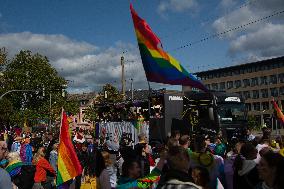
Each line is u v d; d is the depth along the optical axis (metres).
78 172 7.29
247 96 102.69
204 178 5.23
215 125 21.17
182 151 4.13
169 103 21.12
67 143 7.31
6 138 18.53
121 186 5.36
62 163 7.30
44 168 9.34
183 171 4.05
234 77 105.94
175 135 7.82
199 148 7.16
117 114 24.95
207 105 21.64
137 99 23.48
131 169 5.41
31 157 13.80
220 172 7.36
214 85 110.38
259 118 99.56
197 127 21.41
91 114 63.75
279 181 3.67
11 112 67.12
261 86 99.94
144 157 9.16
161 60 6.54
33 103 80.19
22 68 80.69
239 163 6.14
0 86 80.00
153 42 6.59
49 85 80.38
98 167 6.33
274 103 14.14
